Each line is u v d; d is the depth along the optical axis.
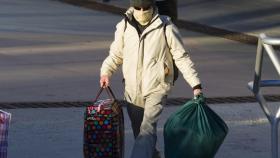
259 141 16.80
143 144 12.21
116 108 12.38
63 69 25.41
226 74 25.69
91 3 46.22
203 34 35.97
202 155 11.91
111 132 12.10
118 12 42.75
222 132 11.88
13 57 27.25
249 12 43.47
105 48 30.14
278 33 36.88
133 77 12.63
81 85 22.83
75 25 37.28
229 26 38.44
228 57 29.48
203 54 30.03
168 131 12.00
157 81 12.52
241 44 33.34
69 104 20.20
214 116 11.99
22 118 18.48
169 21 12.69
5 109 19.44
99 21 39.19
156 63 12.52
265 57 28.72
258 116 19.19
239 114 19.39
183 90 22.30
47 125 17.86
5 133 11.34
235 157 15.54
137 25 12.61
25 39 31.69
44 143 16.36
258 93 12.79
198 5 46.06
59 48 29.67
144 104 12.77
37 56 27.66
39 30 34.78
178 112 12.05
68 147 16.08
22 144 16.22
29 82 23.09
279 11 43.78
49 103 20.30
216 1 47.81
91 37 33.16
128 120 18.23
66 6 45.03
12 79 23.47
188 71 12.50
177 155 11.95
